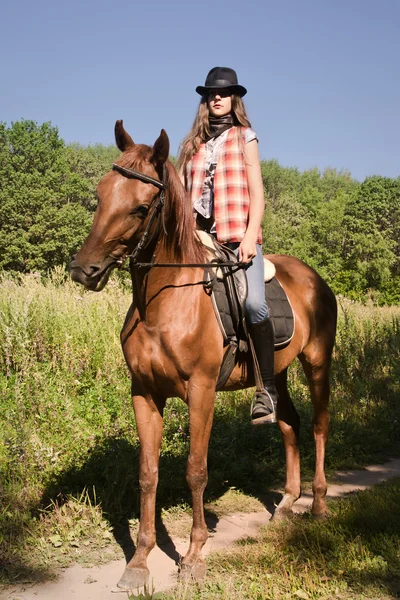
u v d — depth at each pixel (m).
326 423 4.84
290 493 4.71
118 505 4.35
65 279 10.34
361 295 45.28
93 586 3.40
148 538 3.49
